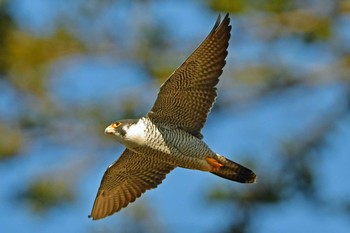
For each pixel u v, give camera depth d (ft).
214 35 40.32
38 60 59.93
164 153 41.42
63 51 61.05
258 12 61.57
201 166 41.45
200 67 40.86
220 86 64.90
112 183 44.62
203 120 41.34
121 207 45.14
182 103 41.22
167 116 41.32
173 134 41.19
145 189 44.60
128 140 41.29
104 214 45.47
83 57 62.28
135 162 43.68
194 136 41.29
